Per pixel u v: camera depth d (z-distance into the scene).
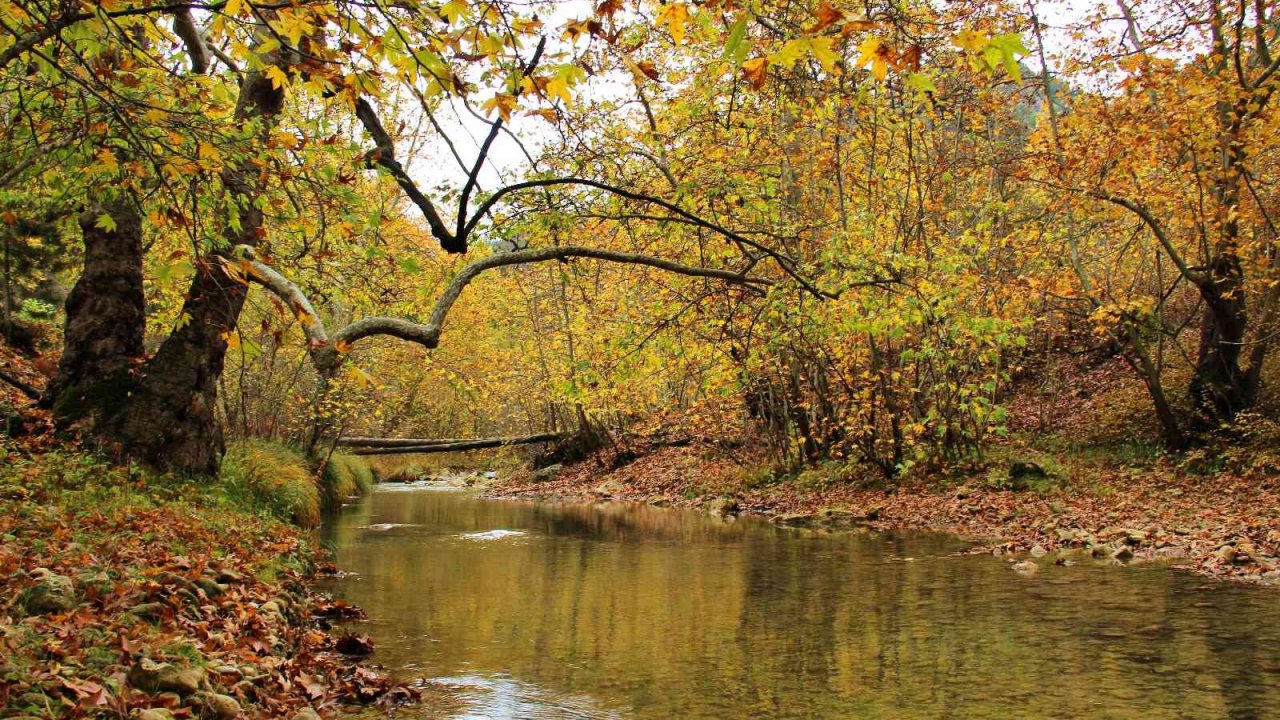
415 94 4.36
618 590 10.48
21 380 16.73
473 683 6.72
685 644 7.88
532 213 8.74
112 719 4.23
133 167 5.24
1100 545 12.06
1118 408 21.64
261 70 4.94
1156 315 20.12
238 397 20.86
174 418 13.01
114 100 5.31
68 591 5.79
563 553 13.76
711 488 23.77
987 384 17.91
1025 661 6.96
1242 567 10.46
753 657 7.40
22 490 9.03
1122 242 21.94
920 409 19.88
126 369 13.20
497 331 31.91
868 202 18.25
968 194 20.16
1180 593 9.21
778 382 22.77
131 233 13.41
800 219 15.38
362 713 5.97
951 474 19.36
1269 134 15.77
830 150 18.23
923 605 9.14
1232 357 18.36
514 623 8.78
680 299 12.07
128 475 11.55
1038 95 19.06
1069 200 17.64
